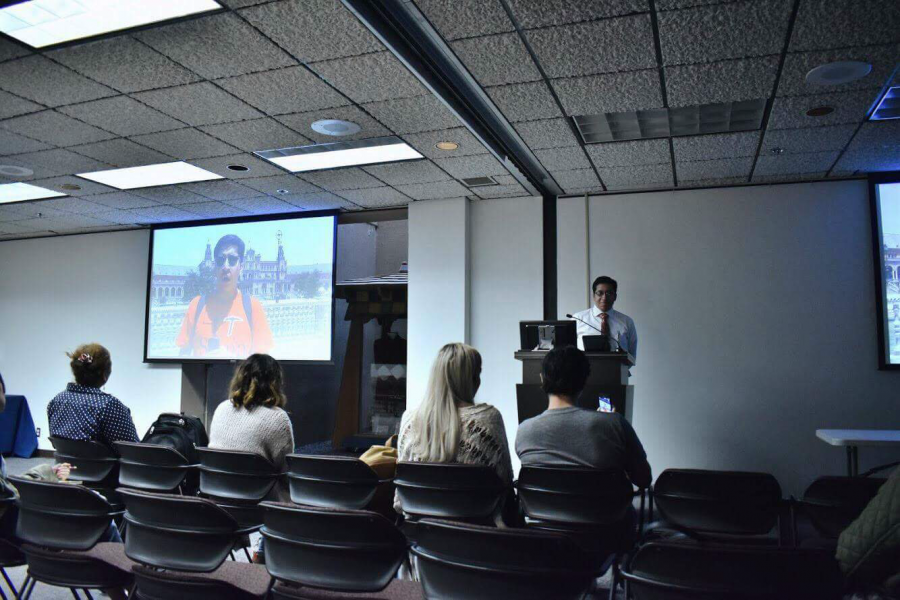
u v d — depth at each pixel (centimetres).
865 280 499
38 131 430
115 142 453
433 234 600
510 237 588
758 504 227
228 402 298
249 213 668
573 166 494
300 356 641
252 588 278
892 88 356
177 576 192
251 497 267
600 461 230
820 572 136
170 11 281
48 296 795
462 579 163
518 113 392
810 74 334
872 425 488
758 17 280
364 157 482
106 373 324
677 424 530
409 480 231
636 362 543
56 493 217
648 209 555
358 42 305
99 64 332
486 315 586
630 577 150
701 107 393
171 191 583
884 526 122
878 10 273
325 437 890
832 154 457
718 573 141
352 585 179
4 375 807
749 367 518
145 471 282
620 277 555
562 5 273
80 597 292
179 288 700
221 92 365
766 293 520
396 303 759
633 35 298
